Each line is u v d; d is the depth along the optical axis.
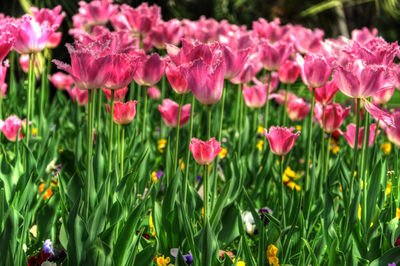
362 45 1.76
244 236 1.66
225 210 1.82
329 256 1.67
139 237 1.62
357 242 1.71
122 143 1.80
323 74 1.79
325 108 1.93
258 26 2.55
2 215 1.62
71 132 2.81
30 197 1.84
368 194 1.77
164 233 1.75
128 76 1.64
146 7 2.42
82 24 2.83
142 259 1.62
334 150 2.59
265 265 1.68
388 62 1.70
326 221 1.75
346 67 1.65
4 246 1.60
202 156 1.62
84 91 2.42
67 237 1.70
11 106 2.55
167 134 2.64
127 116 1.79
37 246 1.79
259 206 2.11
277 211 1.83
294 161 2.48
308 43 2.43
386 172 1.89
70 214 1.60
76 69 1.56
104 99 2.45
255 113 2.34
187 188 1.78
